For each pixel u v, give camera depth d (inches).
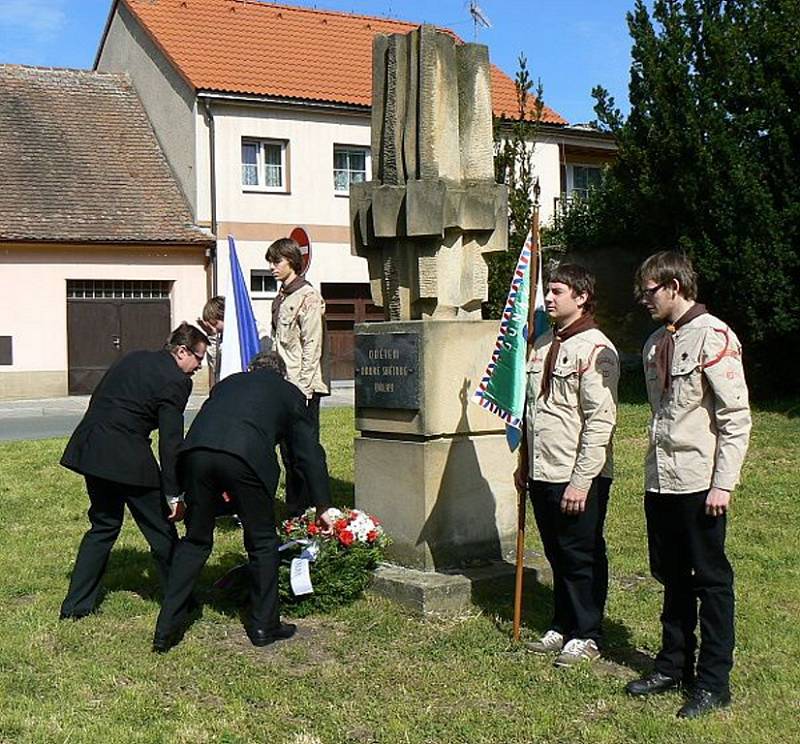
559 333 211.5
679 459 184.1
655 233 641.6
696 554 185.3
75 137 1037.2
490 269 533.6
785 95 563.2
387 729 179.8
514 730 179.2
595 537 212.2
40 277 931.3
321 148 1039.0
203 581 274.1
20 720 183.6
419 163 263.3
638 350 732.7
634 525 333.7
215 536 322.3
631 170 628.4
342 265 1054.4
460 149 274.4
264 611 226.7
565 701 191.9
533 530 318.7
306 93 1026.7
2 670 211.3
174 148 1034.1
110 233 953.5
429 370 258.4
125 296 975.6
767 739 173.0
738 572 278.4
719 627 185.5
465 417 265.3
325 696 196.1
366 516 261.1
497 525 271.7
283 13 1156.5
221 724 182.5
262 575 226.5
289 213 1026.1
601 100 634.8
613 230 708.7
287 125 1022.4
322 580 244.4
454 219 264.5
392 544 266.7
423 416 257.9
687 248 580.7
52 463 473.7
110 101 1093.1
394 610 245.3
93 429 243.4
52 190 973.2
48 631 236.2
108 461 240.7
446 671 207.6
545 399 211.2
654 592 262.4
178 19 1090.7
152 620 244.1
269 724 183.2
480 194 269.4
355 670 209.6
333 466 433.4
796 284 553.9
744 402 179.3
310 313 300.7
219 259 994.1
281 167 1034.7
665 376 186.4
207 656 219.8
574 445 208.8
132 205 989.8
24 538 331.0
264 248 1015.6
